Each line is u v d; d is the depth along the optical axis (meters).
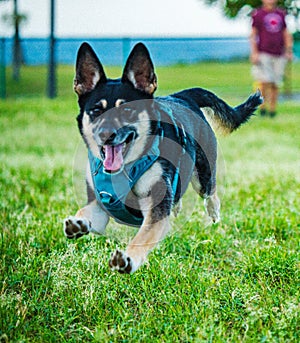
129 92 2.19
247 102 2.60
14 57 9.09
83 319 2.15
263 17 5.66
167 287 2.25
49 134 4.98
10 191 3.17
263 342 2.00
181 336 2.05
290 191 3.15
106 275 2.29
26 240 2.55
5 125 5.41
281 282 2.27
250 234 2.65
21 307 2.14
